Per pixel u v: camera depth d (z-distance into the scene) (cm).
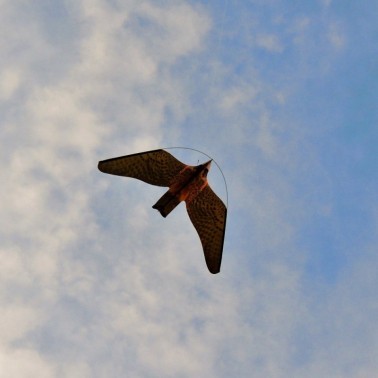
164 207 2053
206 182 2052
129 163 1962
